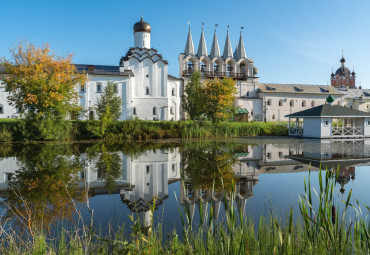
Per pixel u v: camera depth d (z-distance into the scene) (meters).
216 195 9.27
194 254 4.09
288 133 38.62
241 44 65.62
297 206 7.84
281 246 3.77
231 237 3.89
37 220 6.89
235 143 27.58
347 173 11.98
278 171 13.17
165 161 16.61
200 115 40.47
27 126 29.22
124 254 3.89
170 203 8.48
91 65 47.84
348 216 6.74
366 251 3.99
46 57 29.56
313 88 67.69
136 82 50.75
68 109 30.36
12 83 28.73
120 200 8.85
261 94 62.62
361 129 34.44
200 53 63.06
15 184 10.82
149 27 55.78
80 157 18.19
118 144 27.30
